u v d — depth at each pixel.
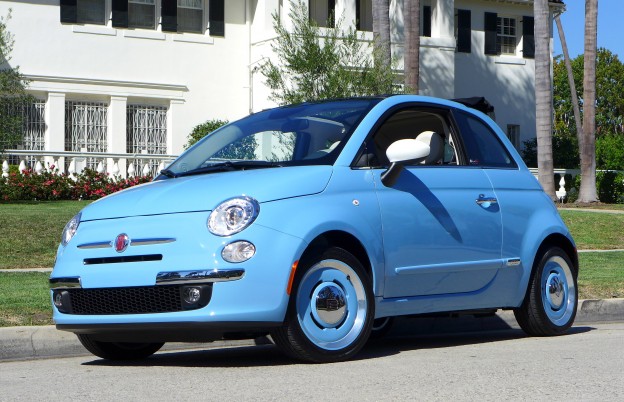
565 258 9.53
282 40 21.83
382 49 21.47
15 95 28.72
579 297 11.96
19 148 29.64
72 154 28.80
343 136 8.05
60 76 30.27
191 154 8.76
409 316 8.66
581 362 7.38
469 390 6.16
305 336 7.30
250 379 6.73
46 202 24.69
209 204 7.28
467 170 8.82
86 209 7.97
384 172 8.05
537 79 29.48
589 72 32.28
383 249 7.84
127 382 6.78
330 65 20.27
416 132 8.76
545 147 29.66
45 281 12.74
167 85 32.06
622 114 70.88
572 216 25.56
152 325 7.15
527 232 9.15
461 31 38.38
